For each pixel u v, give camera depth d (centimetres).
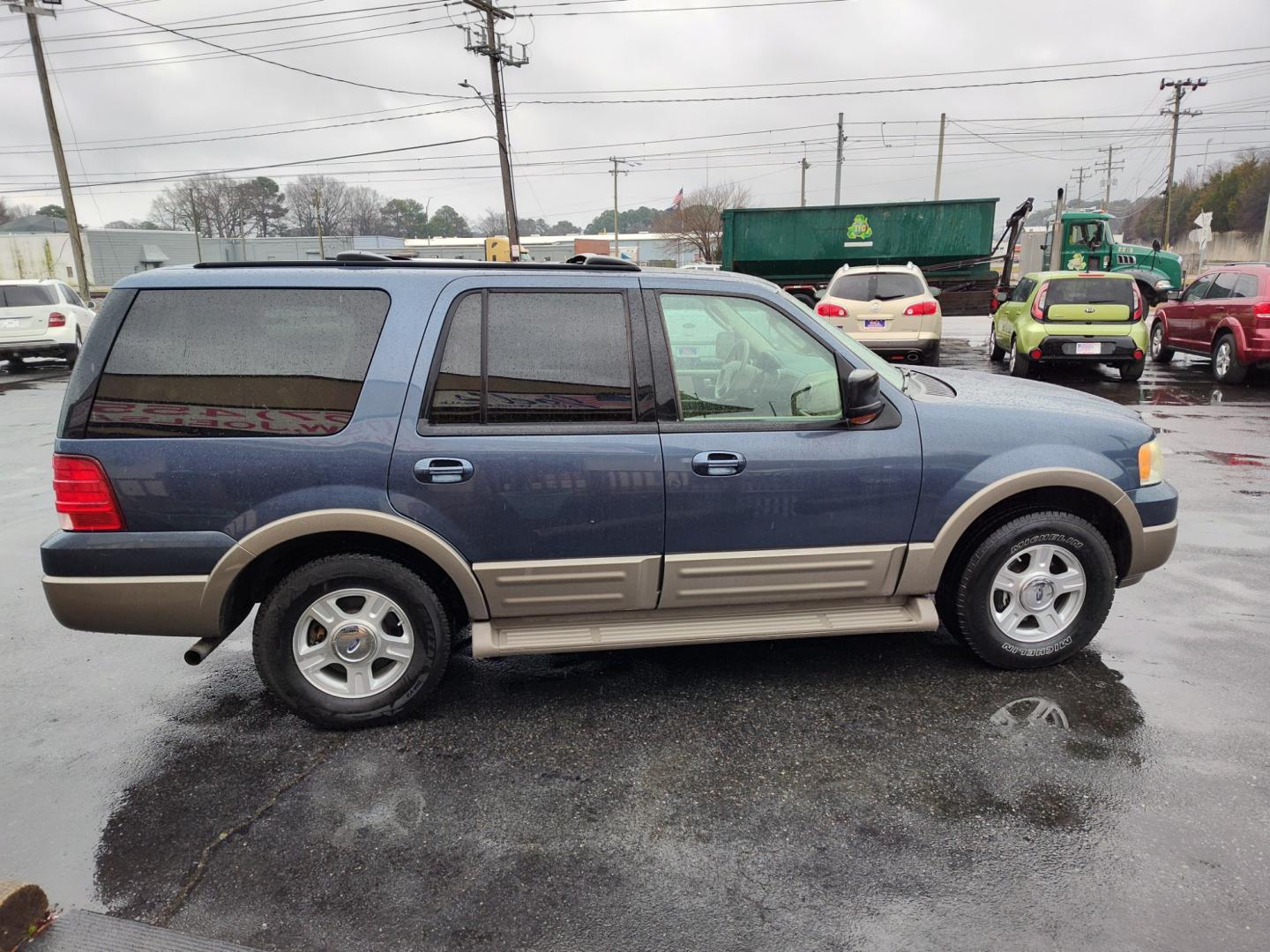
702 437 322
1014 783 288
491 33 3050
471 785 294
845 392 330
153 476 301
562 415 317
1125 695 347
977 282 1994
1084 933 221
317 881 247
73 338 1683
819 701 348
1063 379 1305
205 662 403
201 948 221
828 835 263
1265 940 218
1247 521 577
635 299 325
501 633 329
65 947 221
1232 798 277
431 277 316
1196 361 1525
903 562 343
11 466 823
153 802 288
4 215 8975
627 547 324
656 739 321
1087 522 357
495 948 220
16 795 293
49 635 435
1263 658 379
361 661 327
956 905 232
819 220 1961
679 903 235
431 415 310
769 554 332
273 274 310
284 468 303
